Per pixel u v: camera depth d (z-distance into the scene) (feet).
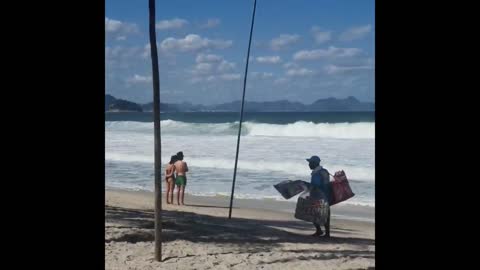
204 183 58.75
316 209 30.45
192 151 83.82
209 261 22.33
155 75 20.94
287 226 35.06
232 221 35.96
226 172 65.92
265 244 26.55
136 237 26.30
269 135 100.22
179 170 46.14
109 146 95.71
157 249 21.98
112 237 25.67
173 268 20.84
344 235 31.68
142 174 67.31
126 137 110.83
